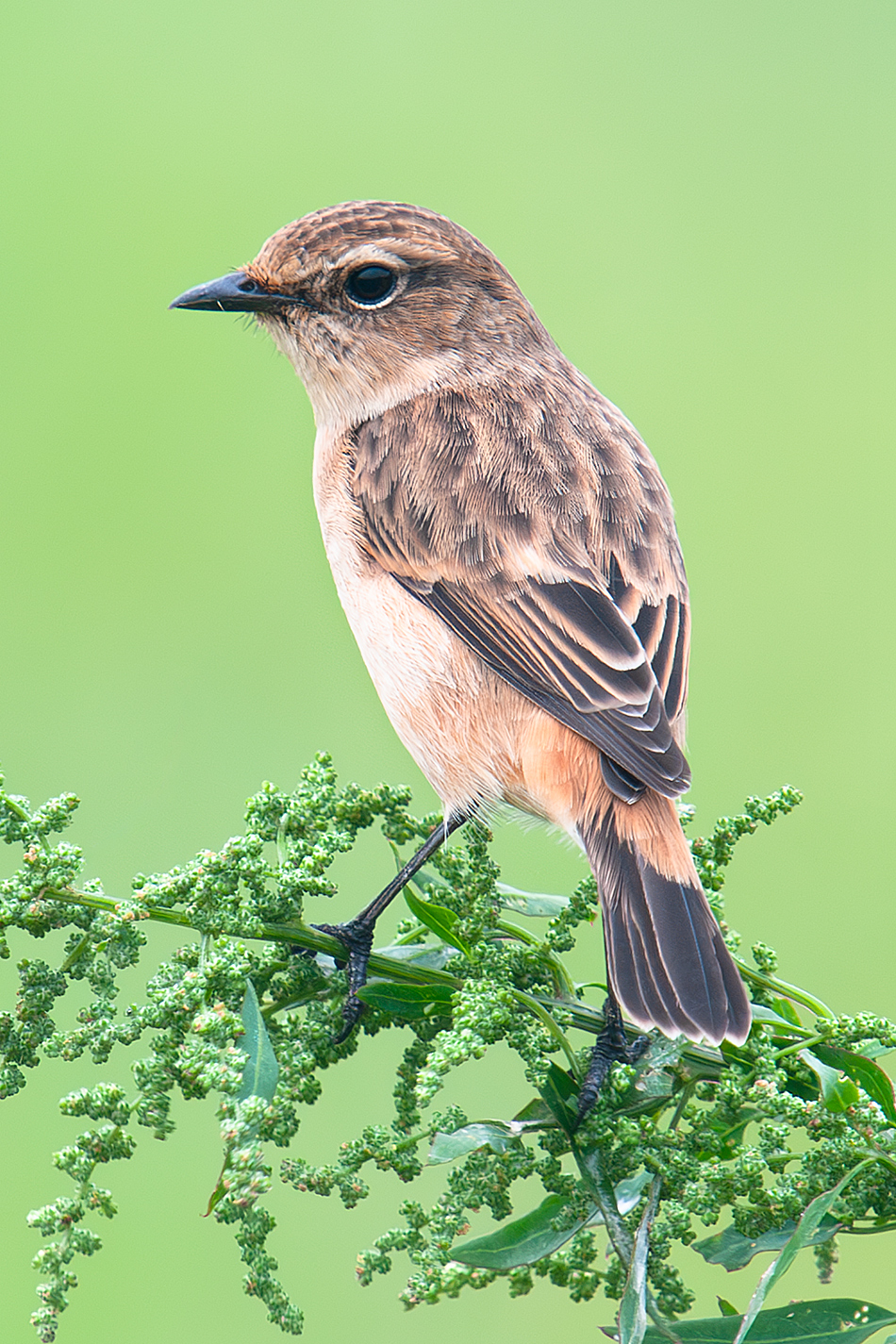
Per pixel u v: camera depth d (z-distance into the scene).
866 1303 4.92
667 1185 5.07
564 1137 5.38
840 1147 4.99
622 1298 4.89
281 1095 5.07
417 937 6.36
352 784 6.21
